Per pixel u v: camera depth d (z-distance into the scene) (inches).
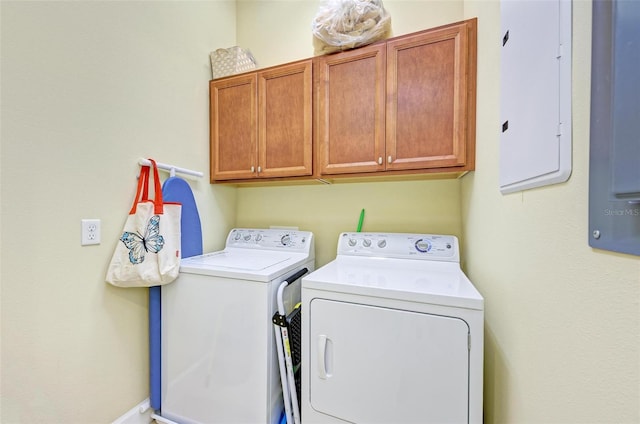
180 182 58.9
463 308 34.0
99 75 45.3
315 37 60.6
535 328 26.0
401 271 50.3
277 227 80.1
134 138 51.3
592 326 18.3
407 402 35.9
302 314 42.7
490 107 40.2
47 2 38.4
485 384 42.4
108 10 46.6
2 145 34.2
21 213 36.0
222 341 47.5
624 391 15.7
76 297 42.0
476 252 48.6
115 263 46.5
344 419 38.9
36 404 37.3
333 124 59.4
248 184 80.4
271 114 64.9
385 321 37.5
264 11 81.7
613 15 15.7
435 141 51.9
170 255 50.3
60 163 40.1
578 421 19.6
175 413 51.1
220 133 69.9
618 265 16.0
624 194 15.2
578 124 19.6
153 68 55.4
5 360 34.6
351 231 72.9
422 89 52.6
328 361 40.2
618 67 15.4
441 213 65.4
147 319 53.8
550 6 22.5
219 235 76.4
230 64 69.9
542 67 23.9
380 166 55.6
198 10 68.2
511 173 31.2
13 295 35.3
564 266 21.4
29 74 36.6
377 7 55.7
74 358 41.8
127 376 49.8
